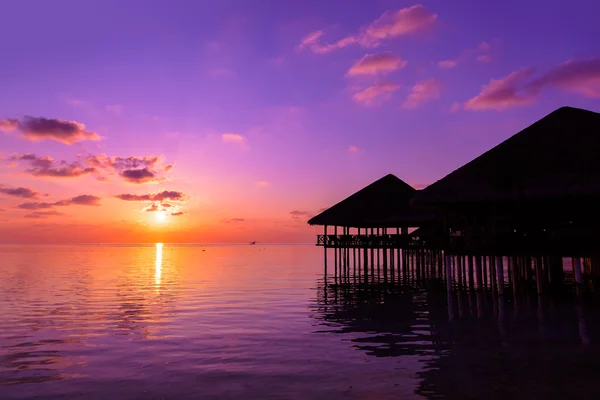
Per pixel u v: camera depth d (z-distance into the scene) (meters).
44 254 98.50
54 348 11.83
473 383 8.57
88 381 9.02
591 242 15.78
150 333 13.70
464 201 17.61
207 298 22.08
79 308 18.92
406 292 24.16
